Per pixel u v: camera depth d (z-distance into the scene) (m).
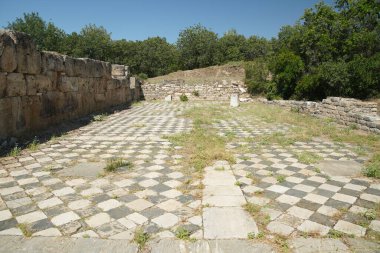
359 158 5.93
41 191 4.07
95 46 38.31
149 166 5.25
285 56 20.64
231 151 6.44
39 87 8.13
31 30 35.72
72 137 7.79
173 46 46.94
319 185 4.39
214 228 3.10
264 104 18.89
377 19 20.80
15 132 6.98
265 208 3.60
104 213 3.45
